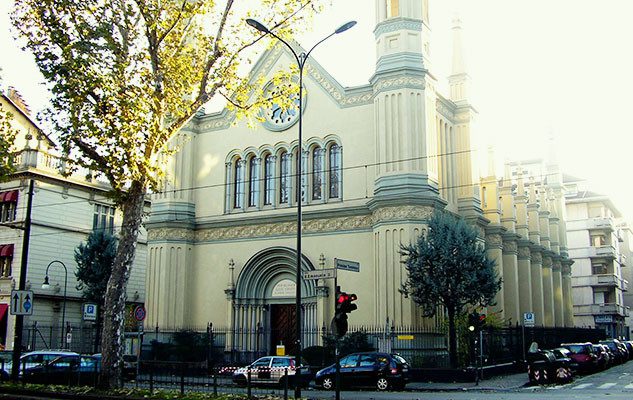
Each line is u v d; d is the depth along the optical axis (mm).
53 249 49531
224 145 41219
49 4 20750
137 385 28906
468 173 40531
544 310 55156
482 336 32781
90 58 20844
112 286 22125
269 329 37812
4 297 47750
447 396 22812
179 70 22531
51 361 29047
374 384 26625
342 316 20141
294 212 37750
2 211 49719
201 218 40875
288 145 38969
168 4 22078
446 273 30094
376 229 33781
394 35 35250
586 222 79000
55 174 49781
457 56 42375
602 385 28719
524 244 49781
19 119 53469
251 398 19859
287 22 24031
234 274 38875
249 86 24625
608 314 76062
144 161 21734
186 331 37438
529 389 26734
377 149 34594
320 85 38562
